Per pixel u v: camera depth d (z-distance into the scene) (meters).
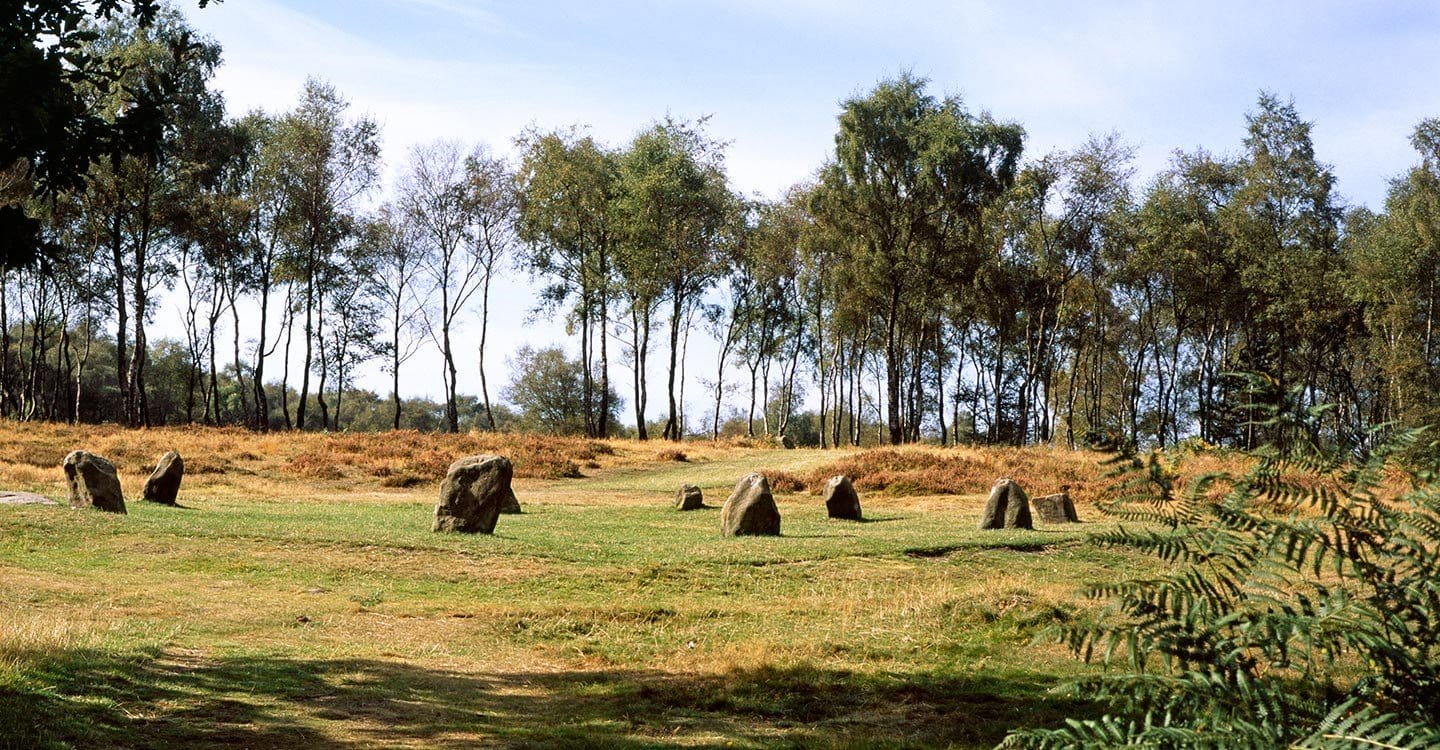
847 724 9.84
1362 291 56.34
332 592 16.98
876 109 61.00
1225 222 63.31
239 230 65.81
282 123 65.75
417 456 45.16
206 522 22.55
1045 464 40.28
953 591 16.02
